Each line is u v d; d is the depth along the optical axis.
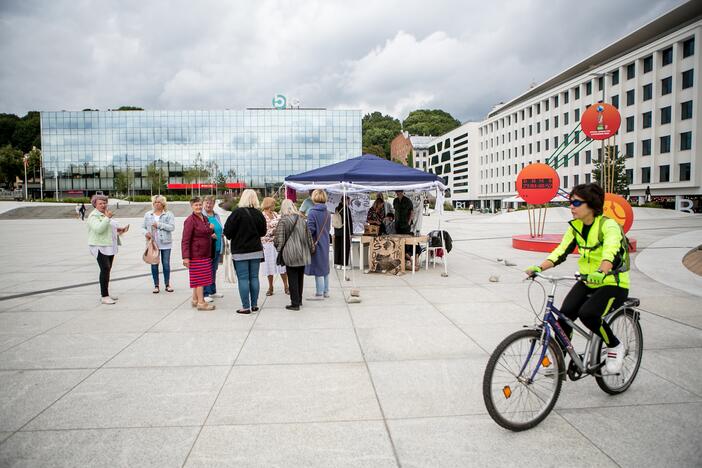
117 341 5.23
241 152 95.00
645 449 2.90
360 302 7.19
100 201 7.07
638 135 50.53
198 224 6.61
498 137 84.31
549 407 3.28
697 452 2.86
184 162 95.12
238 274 6.46
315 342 5.15
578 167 60.41
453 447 2.94
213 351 4.87
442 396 3.71
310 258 6.65
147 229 7.99
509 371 3.12
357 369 4.32
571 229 3.46
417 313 6.46
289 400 3.65
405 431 3.15
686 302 6.80
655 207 39.09
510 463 2.76
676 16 46.50
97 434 3.13
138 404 3.60
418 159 141.25
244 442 3.01
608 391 3.65
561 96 63.66
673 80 46.44
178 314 6.50
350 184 9.51
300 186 9.79
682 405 3.51
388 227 11.42
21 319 6.23
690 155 45.38
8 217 53.34
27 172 112.75
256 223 6.49
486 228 27.53
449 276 9.61
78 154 94.62
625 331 3.71
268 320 6.14
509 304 6.97
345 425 3.24
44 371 4.31
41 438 3.08
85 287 8.68
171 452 2.90
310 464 2.75
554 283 3.33
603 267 3.13
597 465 2.73
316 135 95.12
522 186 17.23
